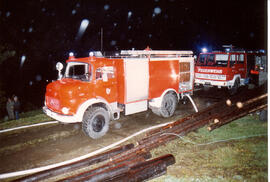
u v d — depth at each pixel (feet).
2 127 24.85
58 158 17.57
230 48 45.88
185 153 17.85
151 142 18.53
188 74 29.78
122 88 22.99
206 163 16.25
